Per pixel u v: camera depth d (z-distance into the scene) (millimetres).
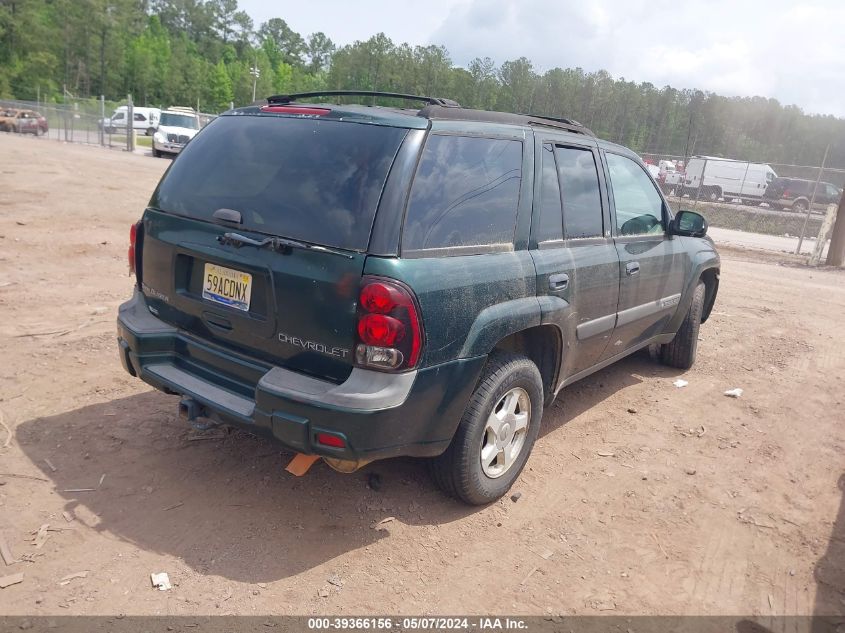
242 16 155625
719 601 3066
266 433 2977
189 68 96812
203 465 3785
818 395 5816
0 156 19469
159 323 3549
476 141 3348
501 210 3439
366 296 2756
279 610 2760
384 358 2791
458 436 3320
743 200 30859
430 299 2898
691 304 5875
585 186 4195
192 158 3564
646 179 5035
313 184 3016
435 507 3590
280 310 2955
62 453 3777
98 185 15031
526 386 3637
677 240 5430
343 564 3078
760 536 3600
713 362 6551
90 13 92125
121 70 97312
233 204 3205
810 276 13227
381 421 2820
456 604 2902
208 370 3361
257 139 3350
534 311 3516
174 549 3070
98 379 4777
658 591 3100
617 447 4520
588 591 3061
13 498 3330
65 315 6086
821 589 3197
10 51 75750
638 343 5188
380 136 3018
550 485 3953
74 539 3076
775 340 7551
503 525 3506
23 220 9992
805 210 29219
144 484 3555
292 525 3322
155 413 4340
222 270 3188
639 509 3771
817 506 3949
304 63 161875
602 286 4219
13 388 4516
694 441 4707
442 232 3070
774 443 4773
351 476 3797
